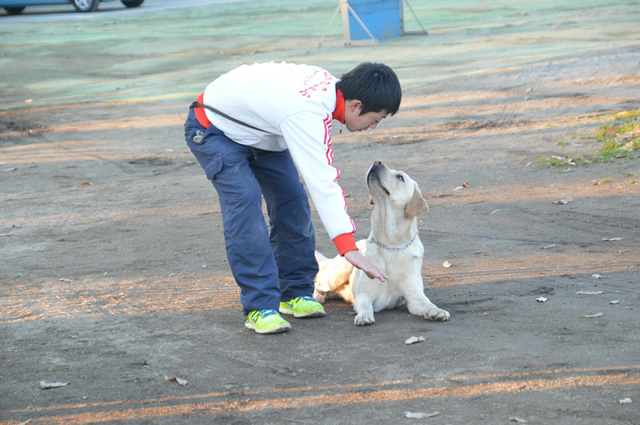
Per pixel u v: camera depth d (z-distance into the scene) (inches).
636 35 748.6
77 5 1233.4
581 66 596.7
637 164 327.0
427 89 588.7
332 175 146.7
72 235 287.6
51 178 408.5
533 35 821.2
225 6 1325.0
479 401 120.3
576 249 224.2
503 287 191.5
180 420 119.1
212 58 822.5
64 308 189.9
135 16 1192.8
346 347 151.1
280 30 1004.6
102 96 656.4
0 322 179.0
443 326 162.9
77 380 138.1
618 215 259.3
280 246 174.6
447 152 405.4
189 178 396.5
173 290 204.4
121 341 160.9
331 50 825.5
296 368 139.8
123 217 315.9
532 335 151.6
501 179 335.6
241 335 161.8
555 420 112.1
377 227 178.9
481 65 665.6
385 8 901.2
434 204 304.2
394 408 119.6
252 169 166.7
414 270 178.5
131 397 129.0
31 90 698.8
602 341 144.9
